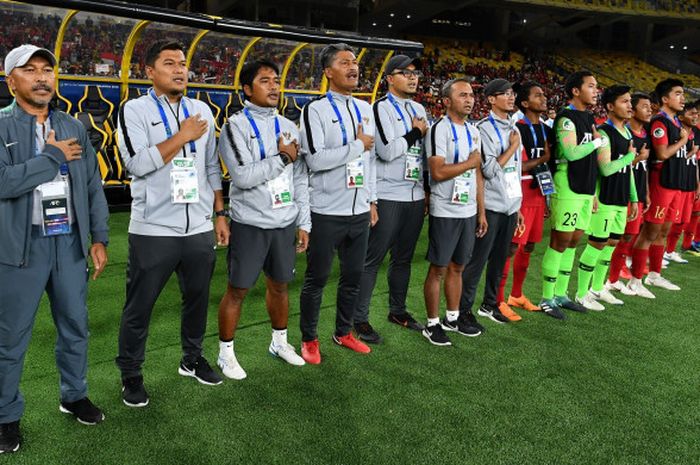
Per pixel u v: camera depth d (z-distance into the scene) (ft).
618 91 13.17
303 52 27.58
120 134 7.90
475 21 96.43
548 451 7.86
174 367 9.86
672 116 15.15
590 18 90.79
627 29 104.17
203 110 8.64
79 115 20.88
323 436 7.97
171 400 8.77
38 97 6.73
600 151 13.16
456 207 10.92
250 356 10.47
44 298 12.55
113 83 22.58
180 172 8.09
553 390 9.64
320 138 9.54
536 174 12.66
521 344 11.58
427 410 8.80
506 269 13.08
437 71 81.46
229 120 8.86
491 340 11.72
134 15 17.49
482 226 11.59
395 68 10.77
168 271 8.38
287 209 9.18
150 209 8.04
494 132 11.60
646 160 15.06
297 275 15.53
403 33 93.45
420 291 14.87
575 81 12.67
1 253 6.86
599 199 13.56
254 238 9.04
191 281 8.72
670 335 12.41
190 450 7.53
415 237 11.51
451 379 9.88
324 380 9.64
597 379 10.12
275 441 7.81
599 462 7.68
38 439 7.60
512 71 88.12
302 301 10.23
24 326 7.18
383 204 10.82
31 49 6.62
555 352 11.25
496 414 8.77
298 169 9.59
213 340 11.12
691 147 16.14
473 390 9.52
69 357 7.76
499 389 9.59
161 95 8.16
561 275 13.89
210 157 8.74
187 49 24.12
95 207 7.86
